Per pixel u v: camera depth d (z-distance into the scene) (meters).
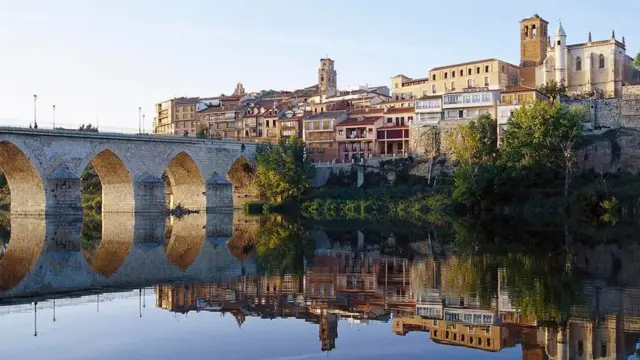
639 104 109.69
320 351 21.19
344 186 127.06
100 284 35.72
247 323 25.66
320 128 143.88
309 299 31.06
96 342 22.75
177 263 44.91
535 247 51.78
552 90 120.44
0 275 39.53
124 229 78.50
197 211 117.62
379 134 136.75
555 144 95.19
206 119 187.50
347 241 61.06
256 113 175.62
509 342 22.16
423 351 21.16
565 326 24.11
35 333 24.25
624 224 74.44
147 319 26.56
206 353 21.08
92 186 150.50
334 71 198.12
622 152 104.69
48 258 48.16
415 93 159.00
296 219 96.88
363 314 27.28
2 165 93.75
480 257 45.66
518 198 94.25
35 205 95.00
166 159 110.00
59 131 93.00
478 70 140.75
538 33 145.50
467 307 27.94
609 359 20.08
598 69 125.81
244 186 129.88
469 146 105.00
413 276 37.66
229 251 52.72
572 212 86.25
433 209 101.19
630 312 26.20
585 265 40.38
